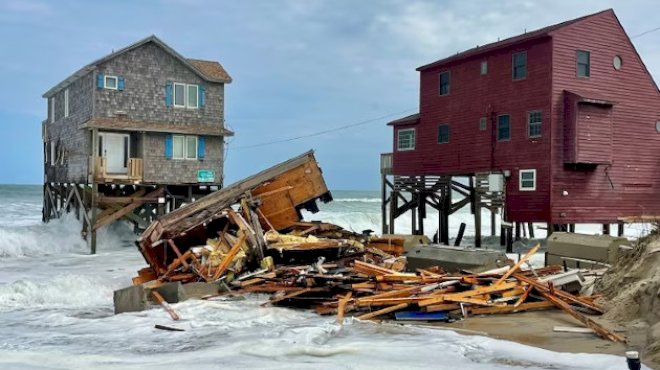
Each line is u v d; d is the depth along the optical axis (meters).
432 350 10.23
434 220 51.12
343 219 47.94
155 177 32.12
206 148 33.75
